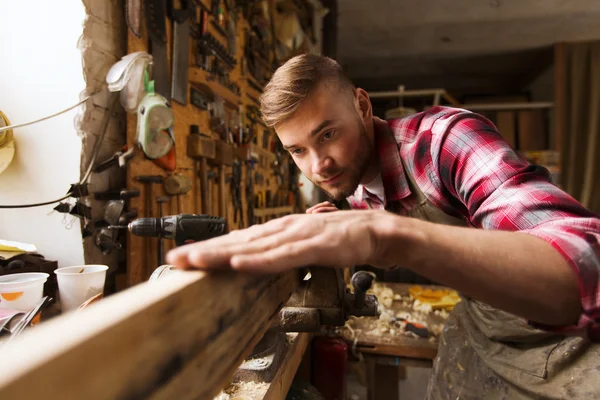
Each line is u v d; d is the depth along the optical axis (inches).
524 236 17.3
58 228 47.4
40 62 47.2
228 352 13.8
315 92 30.2
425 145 33.0
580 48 174.2
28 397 6.9
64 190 47.6
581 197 170.1
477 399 42.4
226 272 14.5
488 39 177.3
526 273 15.7
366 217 16.5
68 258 47.3
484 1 142.7
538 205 20.0
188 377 11.4
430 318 69.7
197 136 67.5
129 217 49.5
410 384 91.2
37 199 48.2
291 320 28.1
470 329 45.7
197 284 12.5
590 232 17.5
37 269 42.7
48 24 46.8
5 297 33.0
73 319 9.2
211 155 72.9
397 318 69.2
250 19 99.5
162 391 10.3
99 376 8.5
